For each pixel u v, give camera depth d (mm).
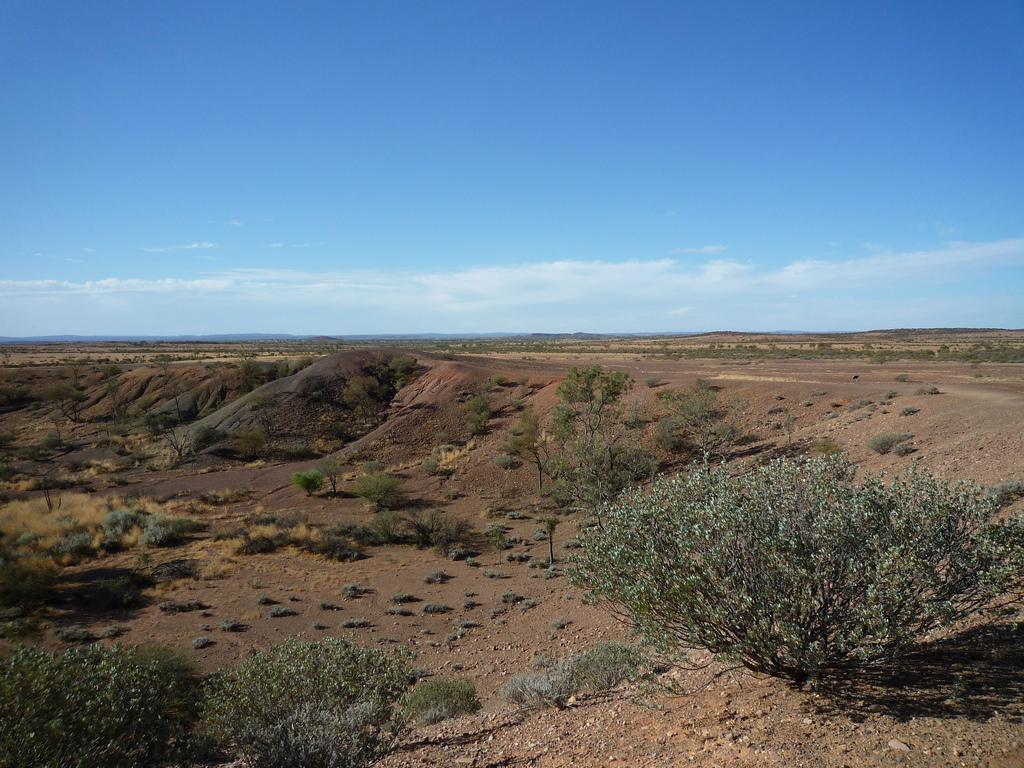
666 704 6984
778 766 4574
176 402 71312
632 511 6164
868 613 4852
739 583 5555
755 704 5988
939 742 4387
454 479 43625
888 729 4758
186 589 25000
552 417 42750
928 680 5465
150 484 46969
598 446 35281
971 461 17547
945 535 5418
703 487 6285
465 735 8102
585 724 7293
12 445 61469
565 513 35125
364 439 53844
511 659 16422
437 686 11453
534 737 7305
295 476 42844
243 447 52594
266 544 31234
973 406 26766
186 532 34344
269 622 20984
